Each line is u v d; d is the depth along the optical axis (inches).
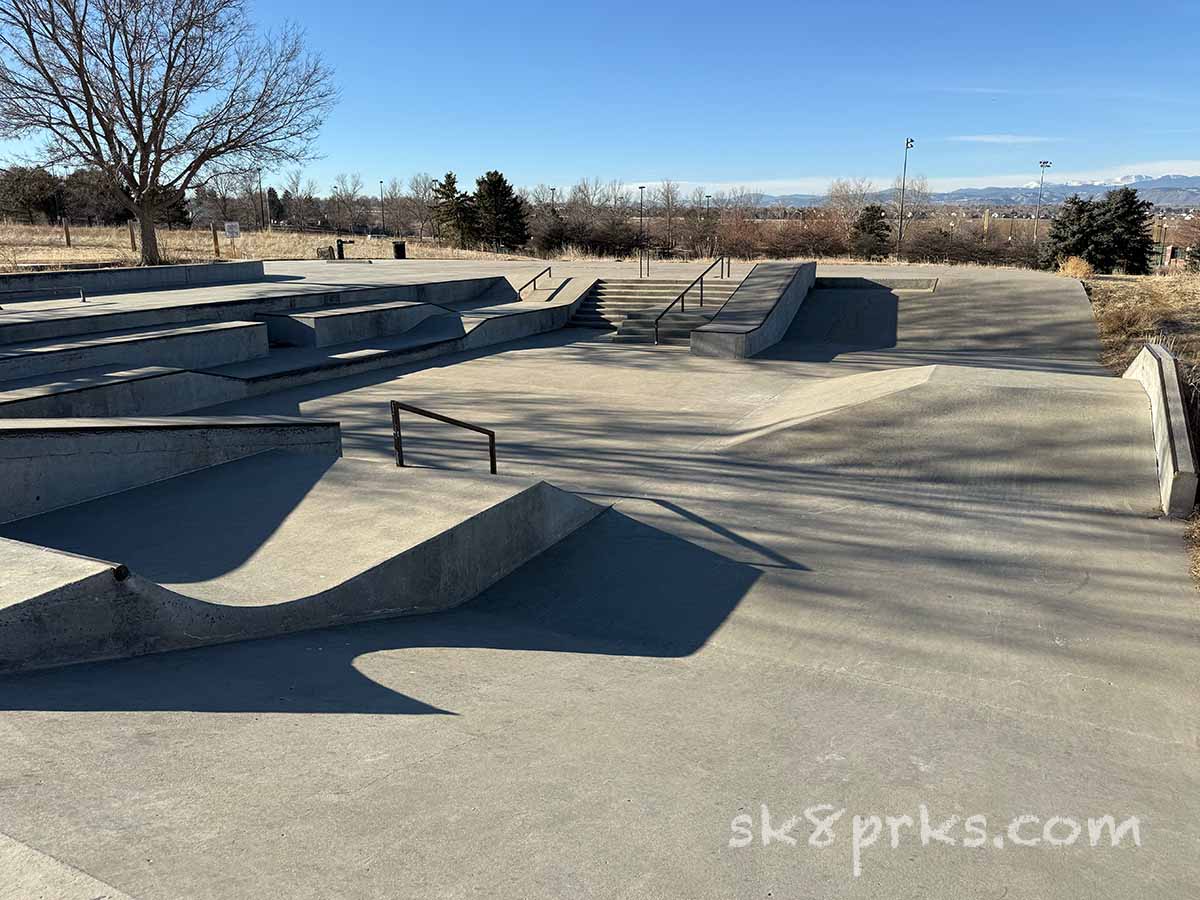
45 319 601.6
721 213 3093.0
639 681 212.7
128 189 1258.6
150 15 1173.7
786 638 254.8
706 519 353.7
